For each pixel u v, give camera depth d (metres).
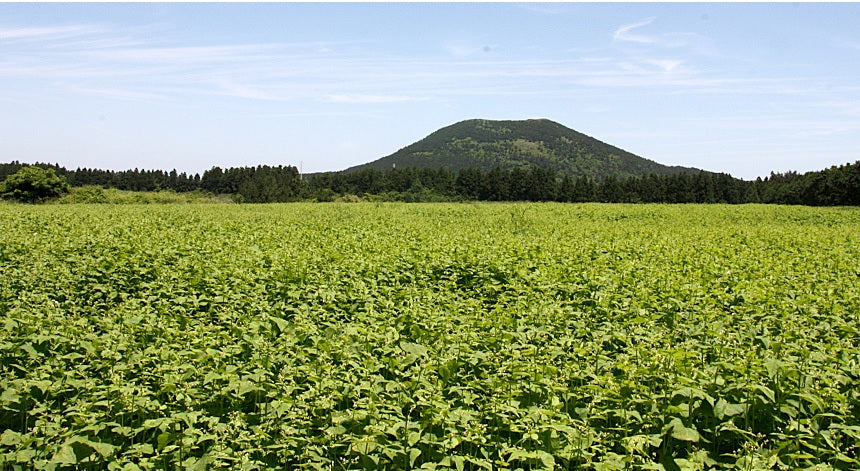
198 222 32.50
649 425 6.67
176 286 13.00
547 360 8.02
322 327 10.19
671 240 25.20
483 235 26.27
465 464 6.48
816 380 7.32
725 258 19.88
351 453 6.41
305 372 7.86
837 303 11.94
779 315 10.71
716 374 7.31
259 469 6.10
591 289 13.60
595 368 8.12
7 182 65.88
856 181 74.56
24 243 18.50
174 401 7.35
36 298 11.25
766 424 6.85
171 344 8.68
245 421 6.86
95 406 6.96
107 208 47.91
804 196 85.56
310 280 13.57
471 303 11.91
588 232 30.48
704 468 6.40
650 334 9.45
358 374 7.66
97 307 12.23
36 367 7.88
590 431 6.32
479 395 7.31
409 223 34.25
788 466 5.91
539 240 23.61
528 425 6.38
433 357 8.14
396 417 6.71
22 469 5.91
